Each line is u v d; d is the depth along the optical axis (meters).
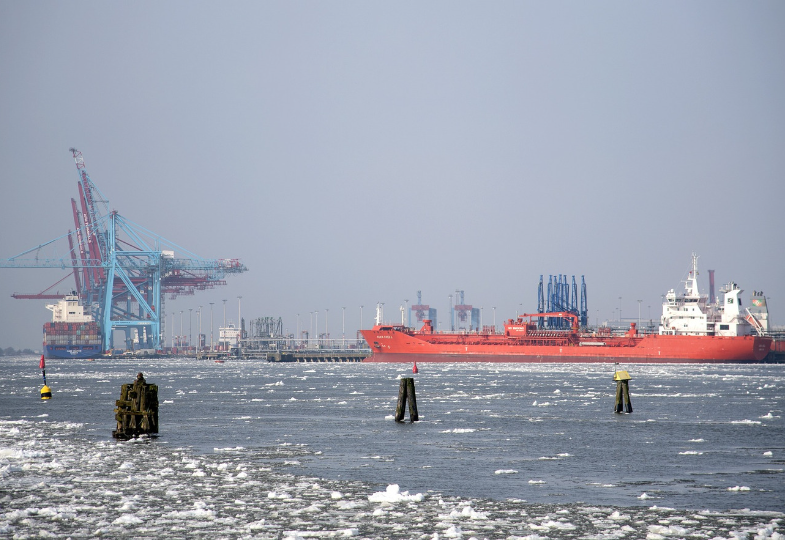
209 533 113.44
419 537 112.50
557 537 112.50
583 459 173.50
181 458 171.75
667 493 139.50
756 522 119.94
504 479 151.38
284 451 182.75
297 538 110.56
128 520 118.81
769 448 189.25
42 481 145.38
